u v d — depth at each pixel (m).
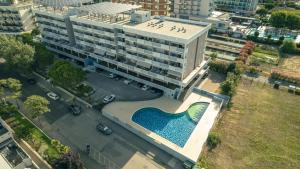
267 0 198.62
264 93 86.12
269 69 101.94
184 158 58.62
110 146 63.22
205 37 86.06
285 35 136.25
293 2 189.50
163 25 84.25
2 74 94.62
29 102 65.00
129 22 87.69
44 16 105.12
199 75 90.12
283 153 61.62
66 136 66.06
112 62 91.44
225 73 97.56
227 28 142.12
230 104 79.94
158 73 80.56
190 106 77.50
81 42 98.94
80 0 98.81
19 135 63.94
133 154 60.97
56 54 112.31
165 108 75.81
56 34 106.31
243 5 173.88
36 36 122.69
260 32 141.38
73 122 71.06
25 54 88.00
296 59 111.00
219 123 71.50
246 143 64.44
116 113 73.12
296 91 85.56
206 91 82.81
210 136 63.28
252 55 114.06
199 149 60.81
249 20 159.38
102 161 58.91
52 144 59.59
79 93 82.75
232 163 58.56
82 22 92.56
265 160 59.59
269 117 74.25
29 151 59.66
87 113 74.62
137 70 84.81
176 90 79.69
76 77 77.19
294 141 65.31
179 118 72.44
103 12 85.31
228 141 64.94
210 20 145.38
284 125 71.00
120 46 87.31
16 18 129.38
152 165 58.09
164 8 136.38
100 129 67.31
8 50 87.00
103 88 86.19
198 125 69.06
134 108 75.56
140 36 78.38
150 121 70.81
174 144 62.44
